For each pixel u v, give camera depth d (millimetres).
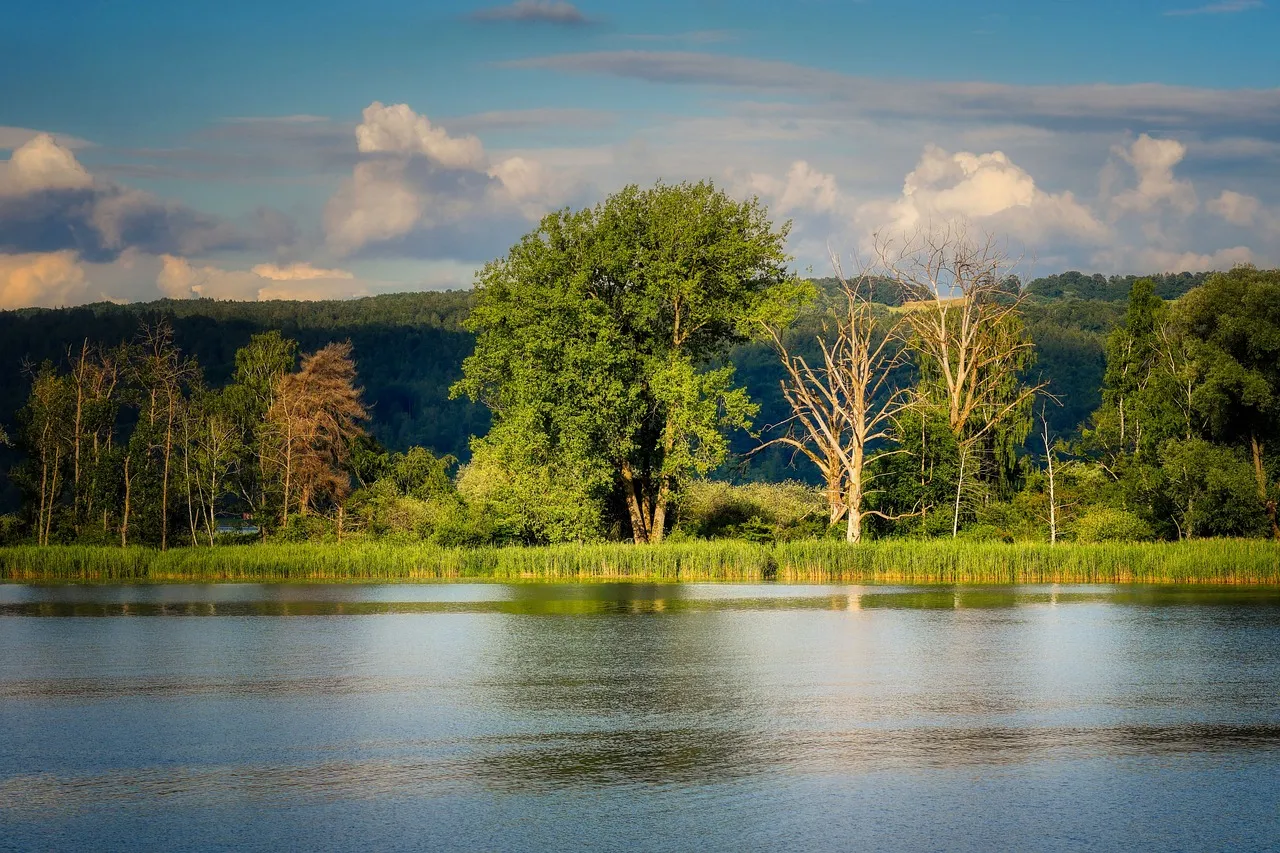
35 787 23938
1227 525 82125
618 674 36625
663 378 80562
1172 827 21703
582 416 78938
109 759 26078
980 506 91438
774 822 21844
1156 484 83938
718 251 84000
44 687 34469
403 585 70562
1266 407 84438
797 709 31172
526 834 21156
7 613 54375
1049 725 29359
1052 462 90938
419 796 23344
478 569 75312
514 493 81438
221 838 20969
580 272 80562
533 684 34875
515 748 26922
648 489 90188
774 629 47875
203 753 26531
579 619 51562
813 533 88812
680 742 27469
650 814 22250
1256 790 23844
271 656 40500
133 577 76188
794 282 88125
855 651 41531
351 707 31453
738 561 74125
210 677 36188
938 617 52219
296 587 69062
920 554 73688
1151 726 29250
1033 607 56375
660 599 61000
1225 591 65438
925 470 91500
